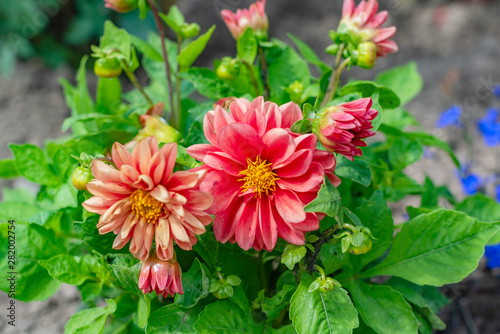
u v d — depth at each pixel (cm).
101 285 53
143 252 42
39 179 55
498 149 101
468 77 117
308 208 40
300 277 47
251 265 52
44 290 53
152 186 40
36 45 130
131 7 54
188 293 47
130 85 126
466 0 134
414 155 56
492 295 76
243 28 58
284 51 60
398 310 49
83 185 45
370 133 41
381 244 51
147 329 46
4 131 111
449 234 50
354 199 54
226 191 42
